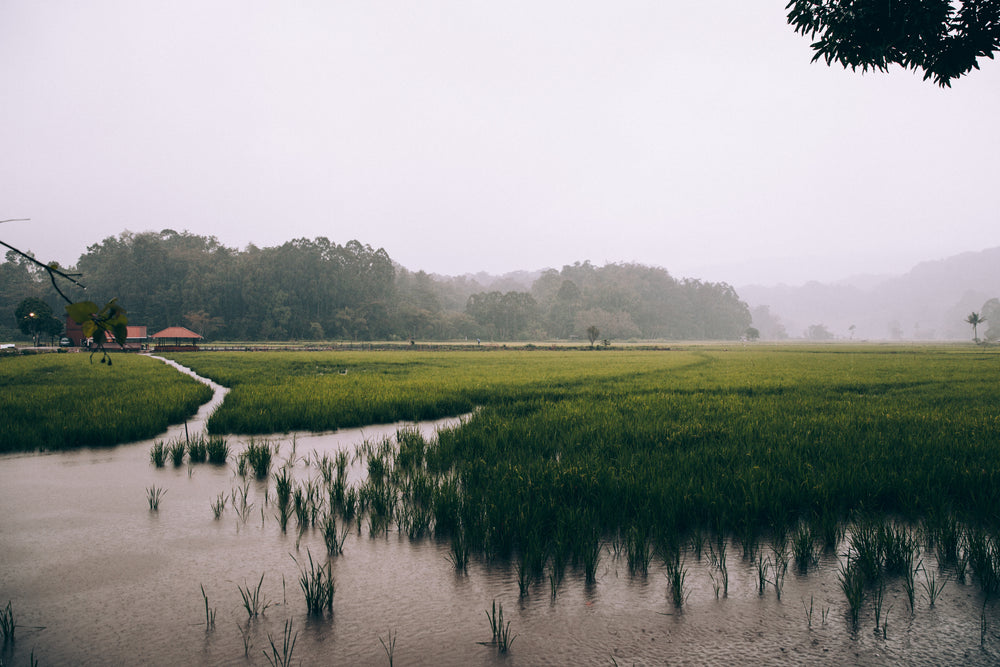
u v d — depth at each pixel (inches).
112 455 359.9
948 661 130.7
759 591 164.9
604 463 285.4
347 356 2034.9
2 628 143.7
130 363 1424.7
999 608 154.8
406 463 326.6
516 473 268.4
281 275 4854.8
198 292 4574.3
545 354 2316.7
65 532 215.8
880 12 240.5
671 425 403.5
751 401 568.7
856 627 145.3
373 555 192.2
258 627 144.9
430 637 140.8
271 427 455.5
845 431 369.7
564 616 151.0
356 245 5467.5
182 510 243.8
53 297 4490.7
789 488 237.6
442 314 5866.1
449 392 674.2
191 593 164.4
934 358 1750.7
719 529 197.5
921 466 272.2
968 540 185.2
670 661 130.6
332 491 255.3
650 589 166.2
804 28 259.1
